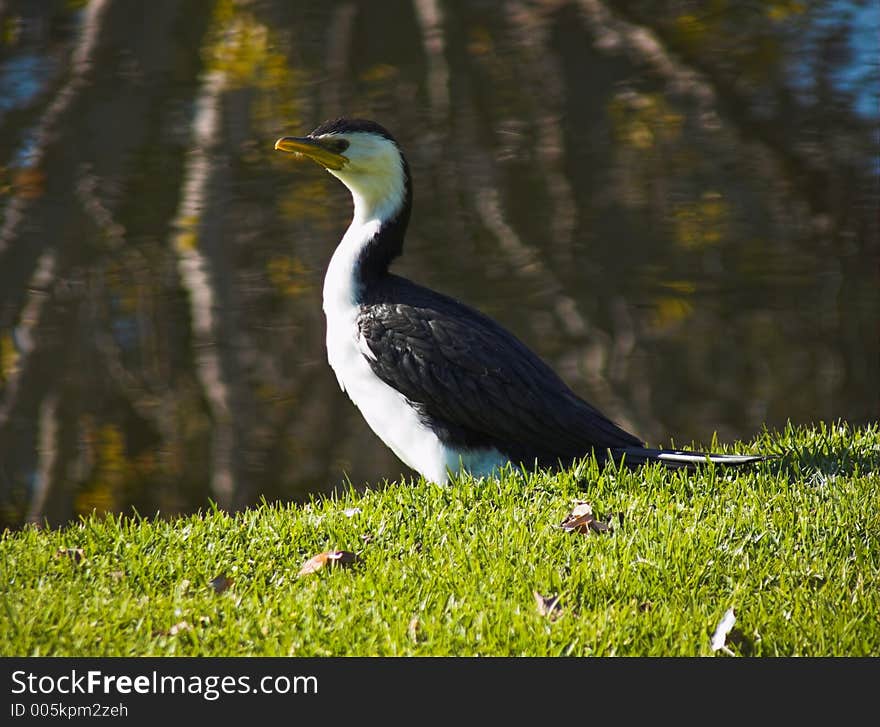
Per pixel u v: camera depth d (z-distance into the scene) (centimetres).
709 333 1582
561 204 1669
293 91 1767
